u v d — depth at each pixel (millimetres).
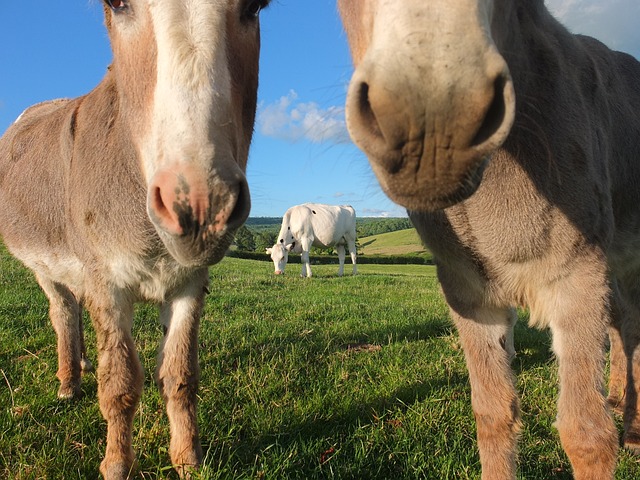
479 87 1154
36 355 4164
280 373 3975
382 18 1257
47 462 2576
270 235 46031
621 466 2736
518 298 2258
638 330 3104
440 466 2680
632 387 3062
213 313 6449
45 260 3561
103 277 2672
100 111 2865
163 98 1901
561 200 2020
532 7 2225
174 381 2711
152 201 1915
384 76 1183
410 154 1232
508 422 2377
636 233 2883
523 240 2066
